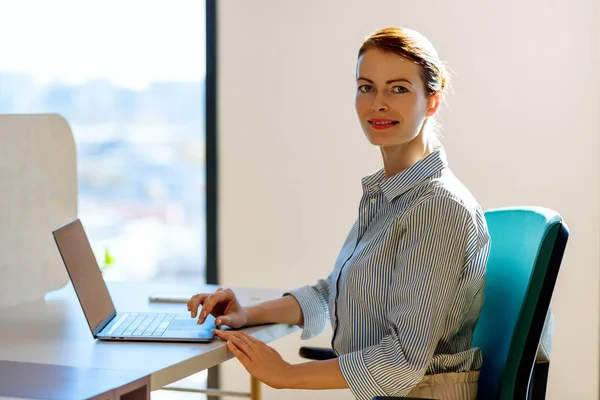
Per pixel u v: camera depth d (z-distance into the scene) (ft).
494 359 5.66
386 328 5.49
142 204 11.98
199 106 11.12
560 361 9.44
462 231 5.20
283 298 6.42
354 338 5.61
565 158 9.31
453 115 9.55
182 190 11.77
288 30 9.93
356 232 6.17
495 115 9.45
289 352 10.09
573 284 9.35
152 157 11.75
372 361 5.15
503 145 9.46
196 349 5.24
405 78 5.49
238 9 10.08
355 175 9.86
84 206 12.16
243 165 10.21
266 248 10.20
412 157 5.73
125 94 11.53
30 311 6.51
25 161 6.81
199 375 10.91
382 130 5.56
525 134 9.39
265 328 6.05
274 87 10.02
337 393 9.96
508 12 9.33
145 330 5.65
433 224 5.22
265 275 10.23
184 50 10.99
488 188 9.53
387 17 9.64
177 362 4.91
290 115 10.00
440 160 5.57
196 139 11.22
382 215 5.73
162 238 11.97
